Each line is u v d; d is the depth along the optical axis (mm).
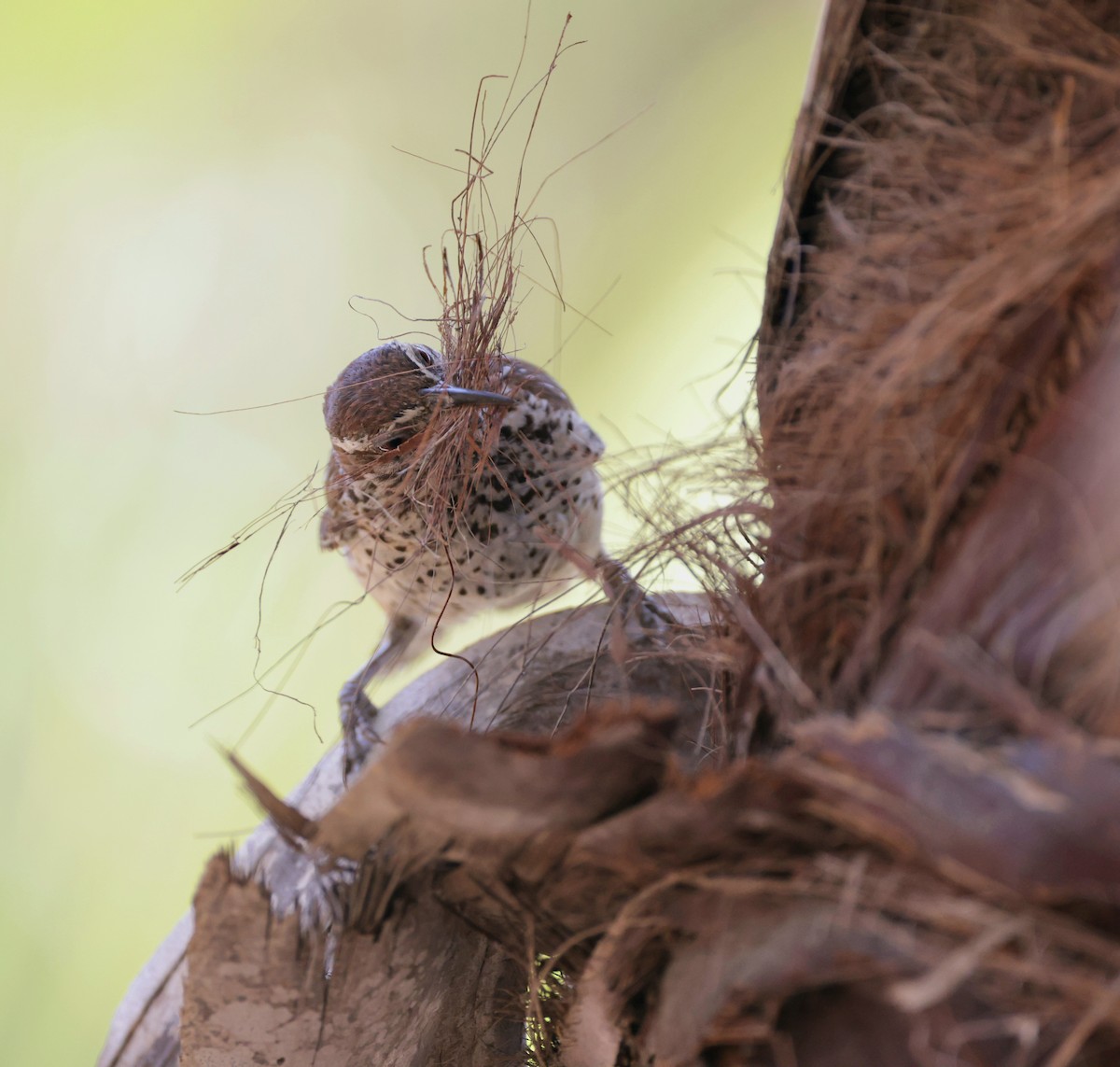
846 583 1460
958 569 1371
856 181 1479
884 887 1288
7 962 1865
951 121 1473
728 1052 1409
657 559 1490
